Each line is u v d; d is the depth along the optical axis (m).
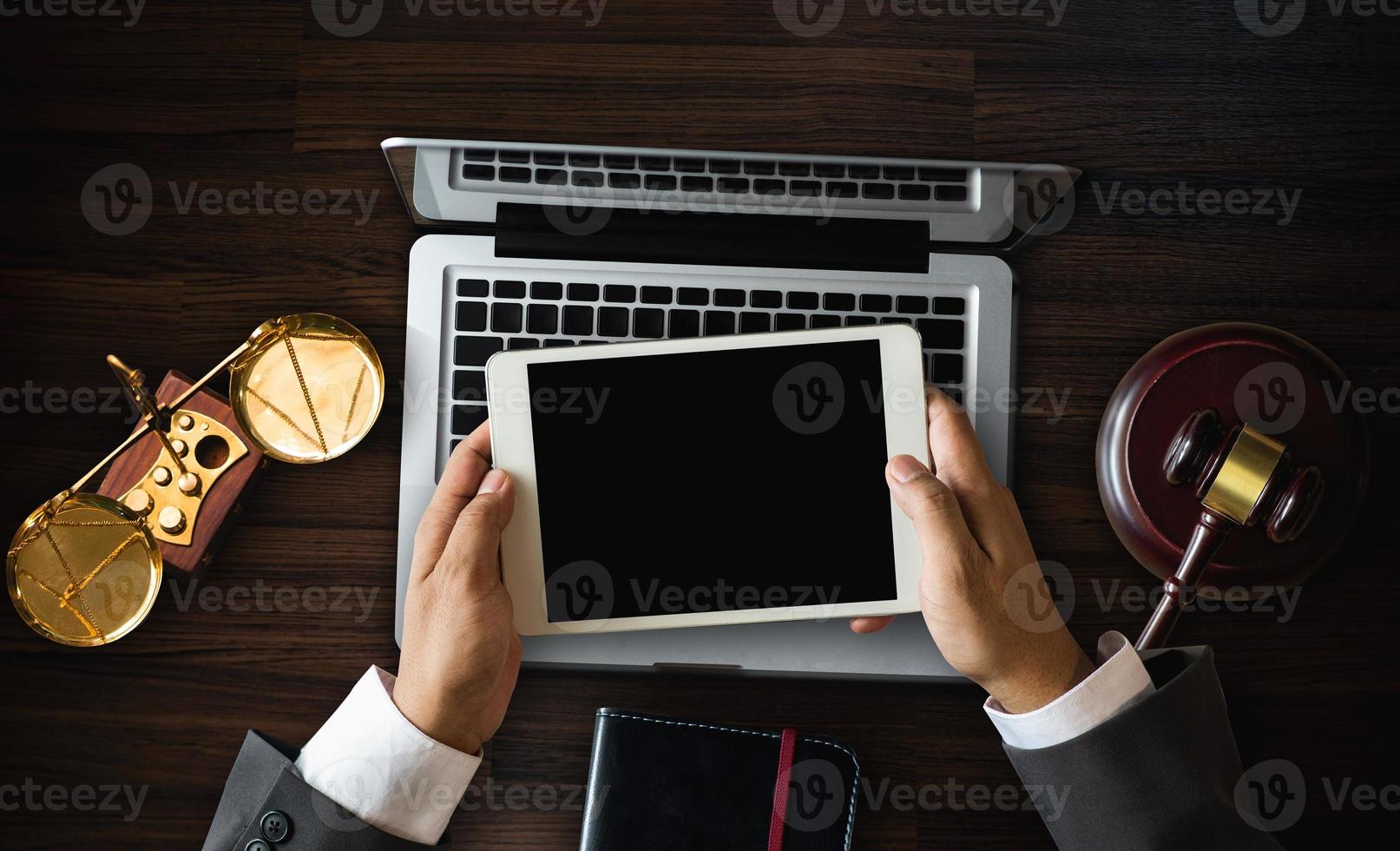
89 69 0.73
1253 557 0.67
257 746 0.62
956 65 0.74
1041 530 0.71
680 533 0.62
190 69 0.73
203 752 0.70
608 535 0.62
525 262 0.69
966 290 0.69
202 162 0.73
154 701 0.69
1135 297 0.73
